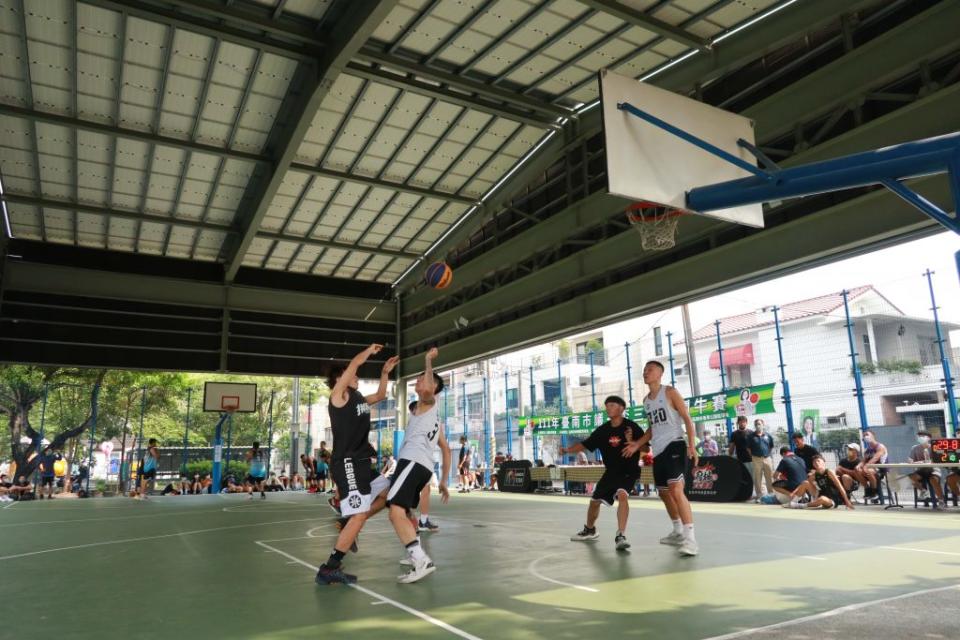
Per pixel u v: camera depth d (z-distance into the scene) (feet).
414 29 40.06
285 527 30.91
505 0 37.60
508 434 72.69
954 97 29.40
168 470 123.65
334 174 54.44
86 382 93.04
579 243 51.31
